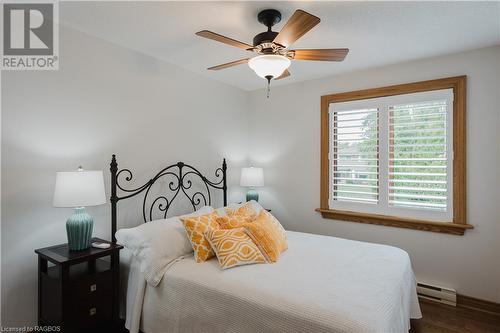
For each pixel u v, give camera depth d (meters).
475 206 2.67
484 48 2.63
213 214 2.50
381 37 2.41
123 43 2.58
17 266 2.01
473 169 2.68
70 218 2.06
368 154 3.26
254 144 4.19
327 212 3.50
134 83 2.74
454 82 2.74
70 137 2.28
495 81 2.58
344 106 3.41
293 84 3.82
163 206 3.00
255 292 1.67
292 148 3.83
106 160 2.51
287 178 3.88
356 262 2.15
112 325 2.10
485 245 2.64
